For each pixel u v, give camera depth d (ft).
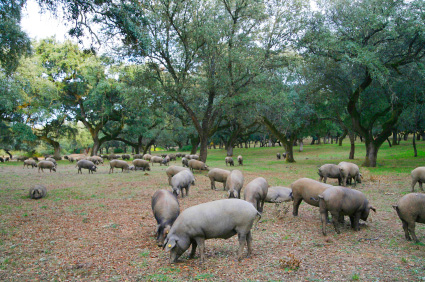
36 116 123.75
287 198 38.70
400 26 67.82
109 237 26.27
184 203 39.81
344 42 73.87
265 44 81.61
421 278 16.72
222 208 20.18
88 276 18.24
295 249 22.27
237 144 232.73
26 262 20.61
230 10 80.12
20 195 47.88
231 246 23.47
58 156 154.51
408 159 105.09
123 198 44.70
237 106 83.15
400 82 76.54
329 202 25.50
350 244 23.13
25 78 108.68
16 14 44.80
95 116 144.05
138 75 76.95
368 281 16.60
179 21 74.74
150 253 22.08
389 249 21.77
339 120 108.88
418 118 91.20
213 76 76.48
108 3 37.29
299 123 102.12
